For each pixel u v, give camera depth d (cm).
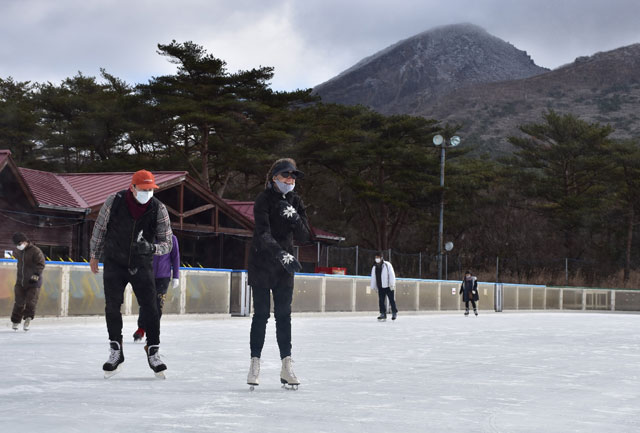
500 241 6481
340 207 7031
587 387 715
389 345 1234
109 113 5838
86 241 3114
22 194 2903
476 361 972
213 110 5438
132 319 1800
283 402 568
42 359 863
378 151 6066
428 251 6838
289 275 644
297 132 5712
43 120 6619
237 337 1328
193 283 1995
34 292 1395
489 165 7556
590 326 2116
